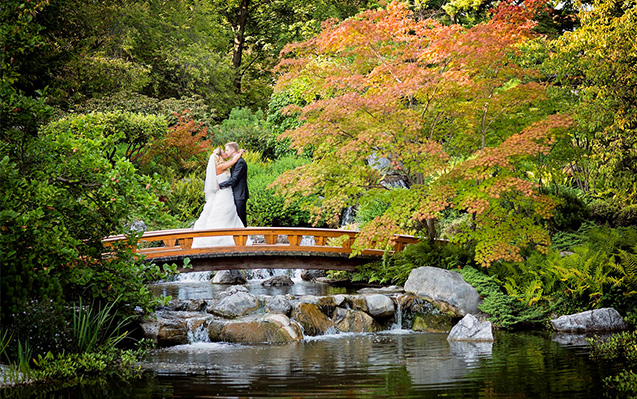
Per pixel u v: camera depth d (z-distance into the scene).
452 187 12.38
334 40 12.92
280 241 20.48
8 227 7.71
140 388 7.14
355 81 12.41
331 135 12.34
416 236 15.80
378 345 10.07
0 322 7.66
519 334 10.80
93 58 25.30
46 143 8.62
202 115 27.08
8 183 7.60
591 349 9.23
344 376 7.76
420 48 12.93
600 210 16.80
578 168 19.23
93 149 8.95
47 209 8.27
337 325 11.52
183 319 10.67
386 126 12.02
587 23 16.06
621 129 15.30
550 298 12.09
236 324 10.51
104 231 9.26
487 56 12.16
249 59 39.06
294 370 8.13
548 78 19.53
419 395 6.79
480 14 28.52
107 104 24.38
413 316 12.06
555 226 16.62
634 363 8.21
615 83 14.79
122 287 9.34
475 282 12.43
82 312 8.69
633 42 14.36
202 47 31.39
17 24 8.23
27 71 20.39
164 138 22.92
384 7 26.97
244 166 16.62
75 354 7.95
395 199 13.05
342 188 13.22
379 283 15.30
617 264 11.84
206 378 7.68
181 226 19.55
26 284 7.84
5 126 8.36
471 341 10.23
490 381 7.36
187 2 33.41
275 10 35.94
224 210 15.78
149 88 30.50
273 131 27.67
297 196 13.74
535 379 7.43
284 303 11.49
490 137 13.87
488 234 12.66
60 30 23.89
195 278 17.92
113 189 9.03
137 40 29.48
